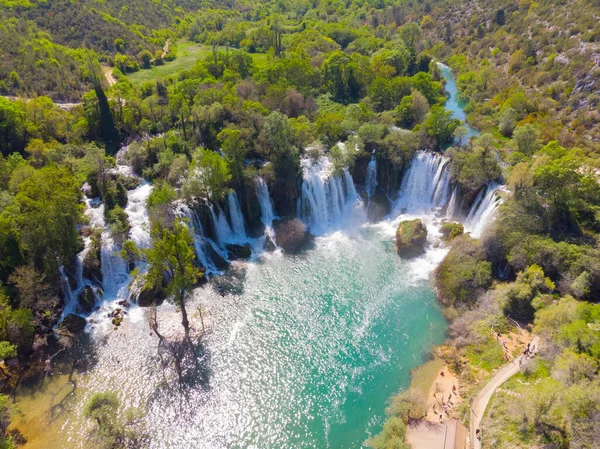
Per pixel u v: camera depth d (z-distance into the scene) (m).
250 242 100.06
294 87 142.12
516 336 70.56
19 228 76.44
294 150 103.94
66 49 155.75
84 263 80.94
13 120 104.31
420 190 110.25
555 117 139.12
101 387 65.38
